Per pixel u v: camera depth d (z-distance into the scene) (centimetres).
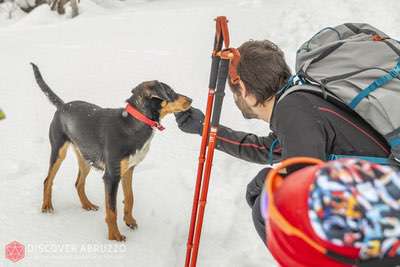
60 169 375
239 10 892
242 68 186
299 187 86
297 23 825
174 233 308
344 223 77
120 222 316
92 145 286
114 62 602
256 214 195
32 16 1051
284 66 188
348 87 165
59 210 317
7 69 569
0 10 1188
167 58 617
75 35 737
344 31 201
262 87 185
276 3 980
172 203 344
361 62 172
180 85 538
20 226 295
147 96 265
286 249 85
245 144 238
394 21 838
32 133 431
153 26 782
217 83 222
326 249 78
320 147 154
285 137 160
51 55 625
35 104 484
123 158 274
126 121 270
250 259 299
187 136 444
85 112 288
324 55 177
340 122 161
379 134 166
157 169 391
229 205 352
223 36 214
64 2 1051
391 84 165
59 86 529
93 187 353
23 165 378
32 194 334
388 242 76
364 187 79
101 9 1112
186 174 387
